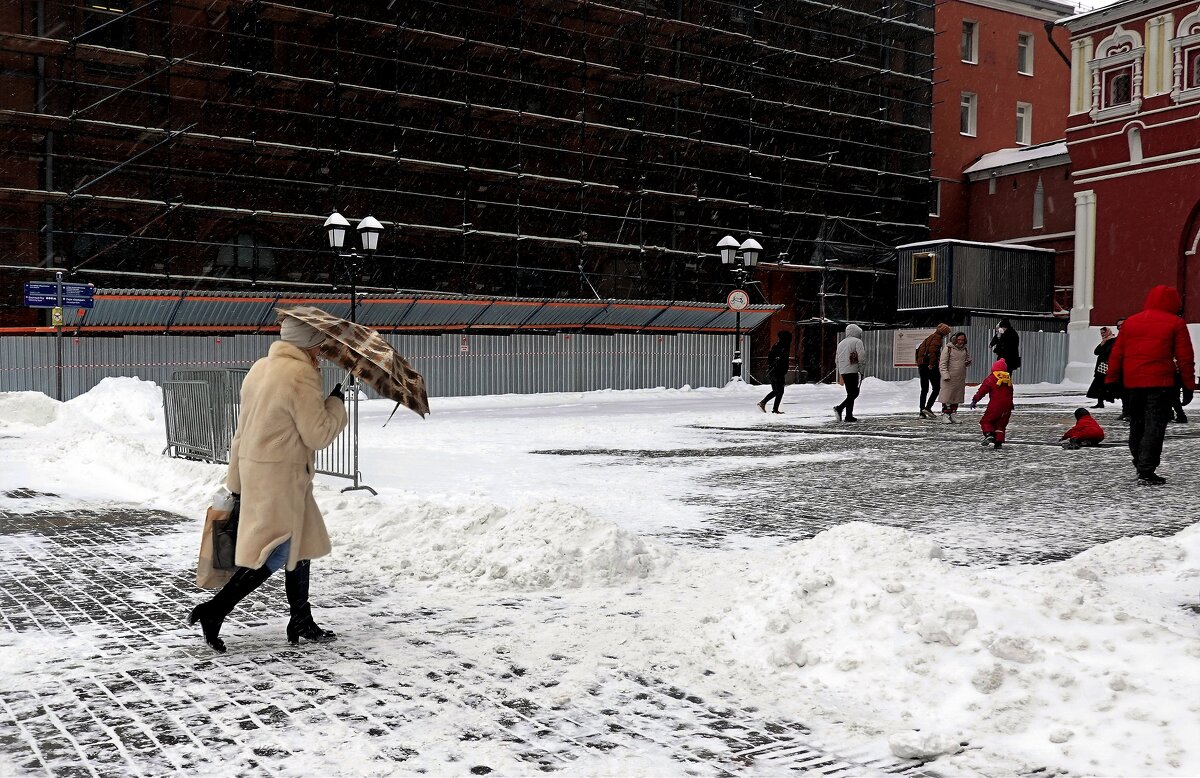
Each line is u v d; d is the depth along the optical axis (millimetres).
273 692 4191
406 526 7410
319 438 4754
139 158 29750
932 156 47281
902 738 3520
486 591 6059
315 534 4910
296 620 4945
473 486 10469
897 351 39625
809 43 44188
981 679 4008
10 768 3400
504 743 3629
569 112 38000
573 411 24984
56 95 28703
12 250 27984
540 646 4863
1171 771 3268
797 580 5074
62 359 25922
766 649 4586
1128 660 4082
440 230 33562
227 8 31000
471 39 35000
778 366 23109
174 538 7953
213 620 4785
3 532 8219
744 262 32000
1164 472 11461
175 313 27844
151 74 28812
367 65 33781
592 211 38438
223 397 11773
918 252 40531
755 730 3775
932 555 5430
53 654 4766
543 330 34188
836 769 3424
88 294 23969
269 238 31969
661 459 13445
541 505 6871
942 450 14422
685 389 33125
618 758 3498
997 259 40438
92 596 5992
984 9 48906
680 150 40438
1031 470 11883
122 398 22078
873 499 9719
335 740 3643
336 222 22609
